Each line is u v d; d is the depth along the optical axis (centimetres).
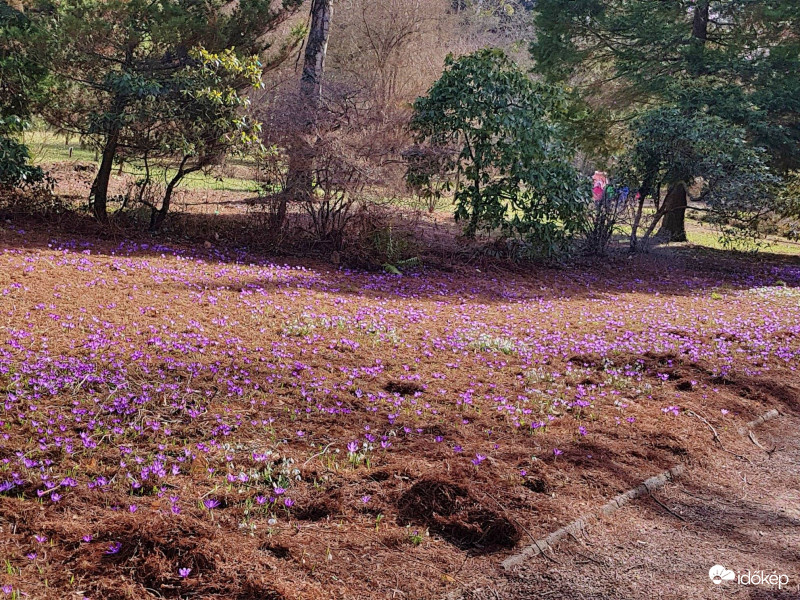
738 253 1703
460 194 1212
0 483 338
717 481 455
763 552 367
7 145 971
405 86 2139
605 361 665
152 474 364
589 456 445
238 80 1055
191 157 1044
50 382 460
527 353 676
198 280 814
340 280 958
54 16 1019
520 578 316
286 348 604
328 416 471
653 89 1656
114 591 269
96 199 1041
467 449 437
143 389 474
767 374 689
